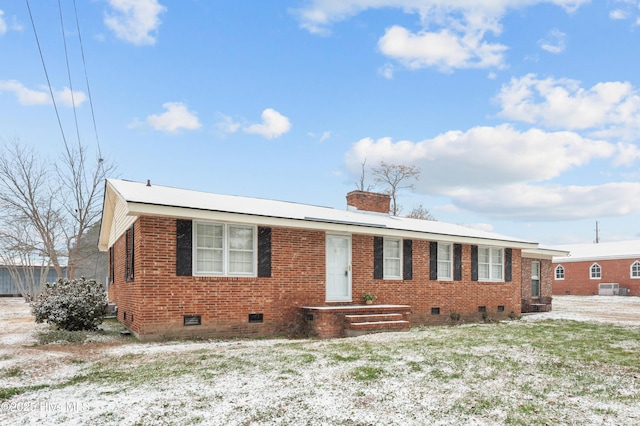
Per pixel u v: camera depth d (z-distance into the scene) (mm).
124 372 7691
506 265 19375
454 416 5551
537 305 22641
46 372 7746
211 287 11945
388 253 15977
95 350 9812
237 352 9633
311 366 8203
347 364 8398
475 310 18062
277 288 13031
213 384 6891
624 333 13672
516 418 5492
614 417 5559
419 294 16484
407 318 14500
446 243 17641
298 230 13609
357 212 18781
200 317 11742
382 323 13500
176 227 11562
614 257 42094
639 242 45531
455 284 17578
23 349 9898
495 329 14594
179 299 11477
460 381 7270
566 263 46062
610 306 27812
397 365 8367
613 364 8734
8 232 31141
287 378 7293
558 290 46656
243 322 12352
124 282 14414
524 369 8211
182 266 11562
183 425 5148
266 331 12695
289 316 13148
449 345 10812
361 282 15055
